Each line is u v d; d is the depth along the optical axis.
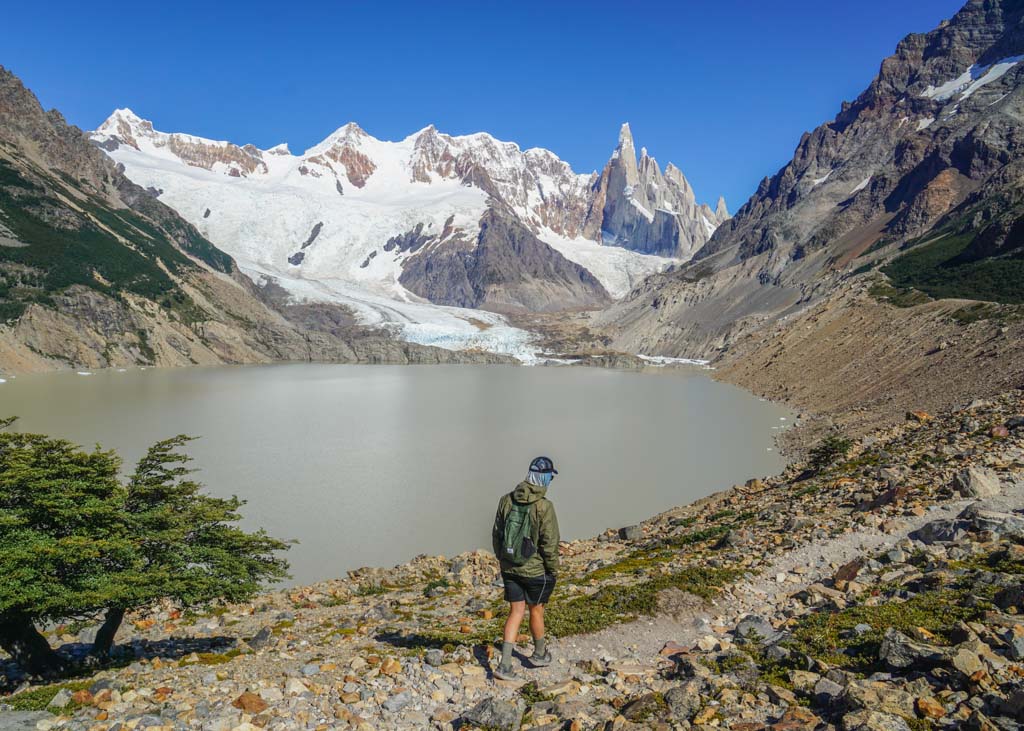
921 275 123.38
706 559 17.22
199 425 79.00
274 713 8.41
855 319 114.12
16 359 150.38
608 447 63.91
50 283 176.75
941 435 27.61
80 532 12.21
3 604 10.40
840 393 85.38
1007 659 7.20
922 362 74.25
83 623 13.67
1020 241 110.75
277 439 69.81
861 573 12.88
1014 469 18.23
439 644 11.70
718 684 7.96
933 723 6.09
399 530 37.88
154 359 185.12
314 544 35.28
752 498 31.09
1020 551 11.09
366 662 10.52
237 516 14.50
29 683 11.17
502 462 57.50
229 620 16.58
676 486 47.28
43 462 12.66
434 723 8.16
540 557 9.36
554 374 190.00
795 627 10.37
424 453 61.97
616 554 22.88
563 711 7.92
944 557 12.27
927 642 8.14
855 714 6.22
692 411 92.00
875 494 19.91
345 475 52.25
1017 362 53.50
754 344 170.25
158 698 8.98
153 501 14.27
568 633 11.46
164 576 12.28
